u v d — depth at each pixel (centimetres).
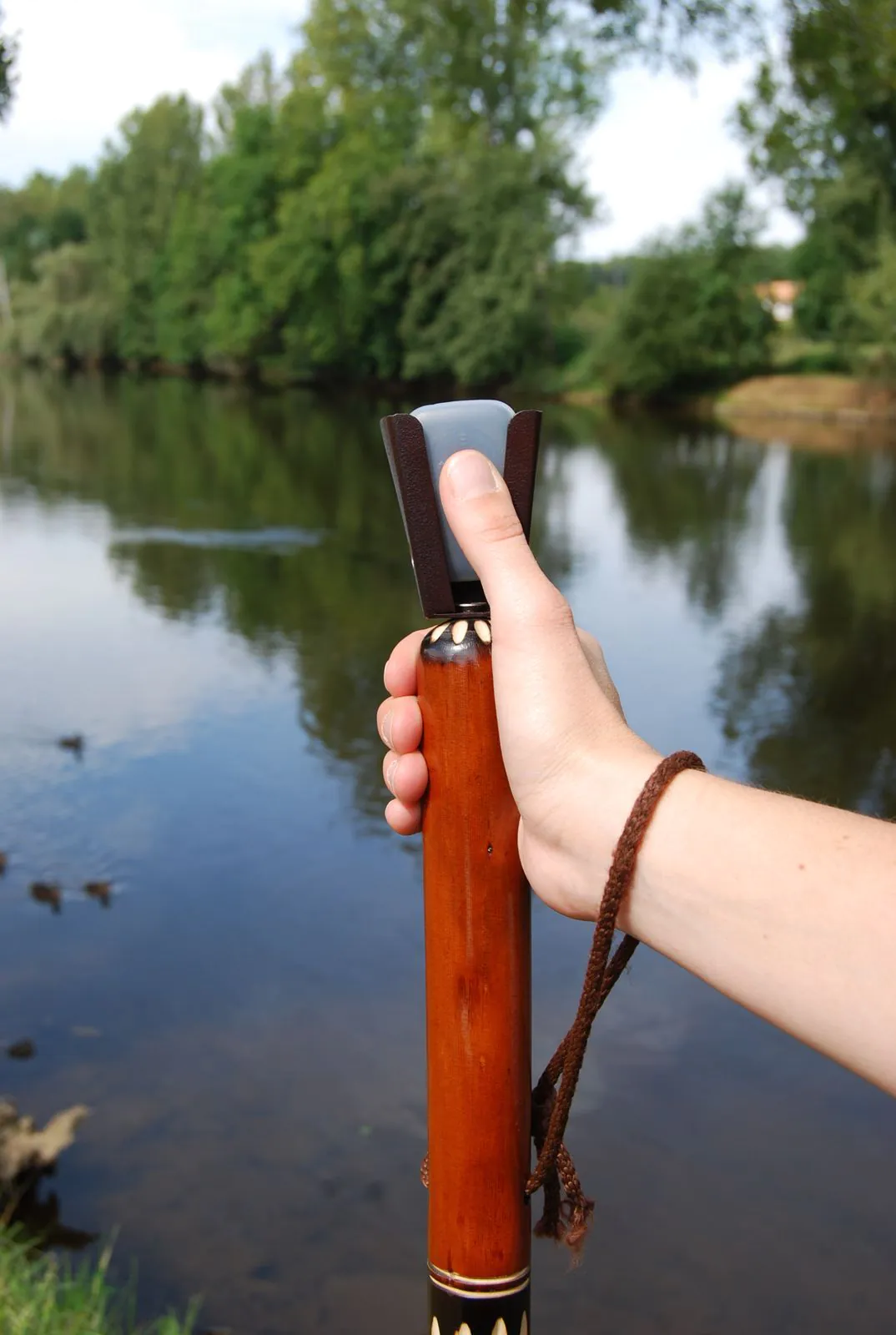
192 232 5378
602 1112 427
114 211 6028
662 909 61
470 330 3866
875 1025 53
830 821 58
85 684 912
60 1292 300
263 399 4078
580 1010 66
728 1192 386
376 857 621
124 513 1748
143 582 1288
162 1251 349
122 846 627
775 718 881
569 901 68
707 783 62
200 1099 423
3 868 598
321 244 4128
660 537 1596
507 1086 77
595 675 75
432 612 76
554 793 68
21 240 7894
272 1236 355
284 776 730
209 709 860
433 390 4306
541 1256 357
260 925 549
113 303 5997
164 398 4116
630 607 1201
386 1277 342
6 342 6512
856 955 54
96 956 518
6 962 512
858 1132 418
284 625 1122
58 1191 372
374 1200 374
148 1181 379
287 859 617
